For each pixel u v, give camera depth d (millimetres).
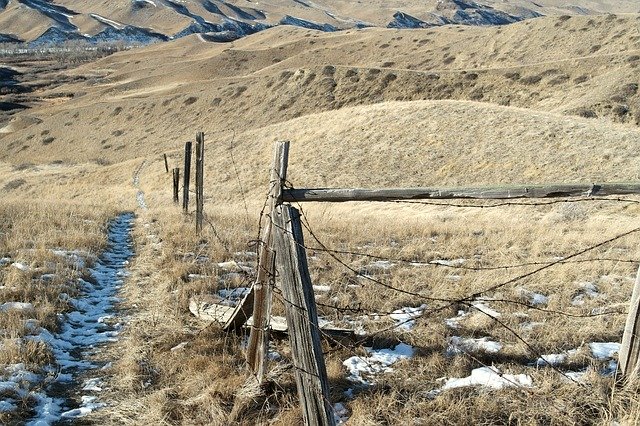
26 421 4703
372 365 5789
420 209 26703
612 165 28562
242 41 176375
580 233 14547
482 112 38375
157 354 6133
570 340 6223
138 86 127562
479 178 31453
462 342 6188
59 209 16812
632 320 4914
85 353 6344
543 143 32500
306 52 119375
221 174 39812
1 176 57906
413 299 7828
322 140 40344
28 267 8867
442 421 4570
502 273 9023
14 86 155250
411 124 38969
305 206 26688
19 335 6207
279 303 6965
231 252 10852
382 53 110875
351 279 8906
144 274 9820
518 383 5203
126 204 30016
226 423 4621
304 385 4117
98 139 78938
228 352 6102
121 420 4824
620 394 4777
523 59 86750
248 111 76250
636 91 55000
